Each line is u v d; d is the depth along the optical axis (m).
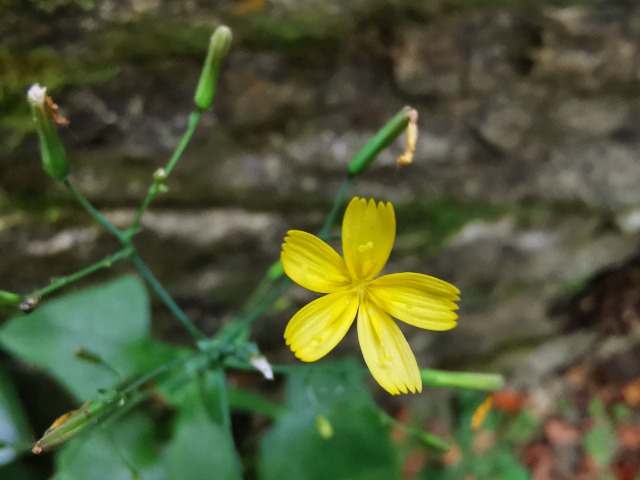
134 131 0.06
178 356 0.06
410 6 0.06
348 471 0.06
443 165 0.07
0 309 0.06
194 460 0.05
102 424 0.05
